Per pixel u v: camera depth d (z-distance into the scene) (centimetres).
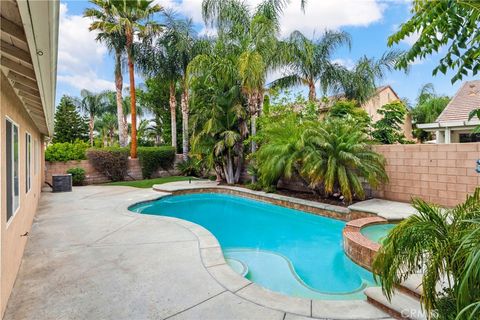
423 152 729
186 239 530
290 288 414
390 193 796
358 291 404
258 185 1106
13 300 314
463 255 168
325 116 1244
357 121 966
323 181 819
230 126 1261
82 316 284
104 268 399
